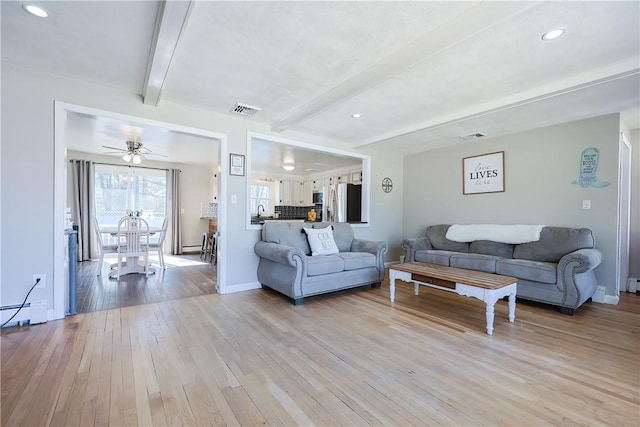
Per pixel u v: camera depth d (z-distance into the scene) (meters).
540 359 2.01
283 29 1.96
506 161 4.24
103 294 3.54
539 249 3.53
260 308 3.06
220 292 3.61
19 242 2.54
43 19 1.88
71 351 2.07
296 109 3.42
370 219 5.26
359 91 2.65
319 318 2.79
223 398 1.57
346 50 2.22
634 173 3.94
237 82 2.76
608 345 2.23
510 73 2.53
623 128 3.56
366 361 1.98
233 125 3.70
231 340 2.28
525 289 3.19
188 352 2.08
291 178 8.92
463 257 3.78
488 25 1.77
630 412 1.47
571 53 2.21
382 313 2.95
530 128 3.91
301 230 4.02
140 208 6.85
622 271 3.85
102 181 6.42
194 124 3.40
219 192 3.64
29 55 2.34
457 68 2.43
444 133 4.15
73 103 2.73
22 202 2.54
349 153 4.96
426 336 2.39
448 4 1.73
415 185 5.54
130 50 2.26
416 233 5.51
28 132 2.56
